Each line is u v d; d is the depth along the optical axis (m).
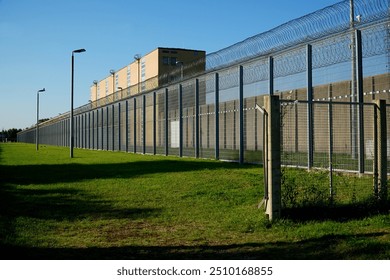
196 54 45.19
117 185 11.80
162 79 27.06
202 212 8.05
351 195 7.95
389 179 8.61
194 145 22.14
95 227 7.03
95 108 42.03
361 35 11.97
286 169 8.52
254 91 16.67
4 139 127.44
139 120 30.23
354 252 5.21
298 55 14.23
